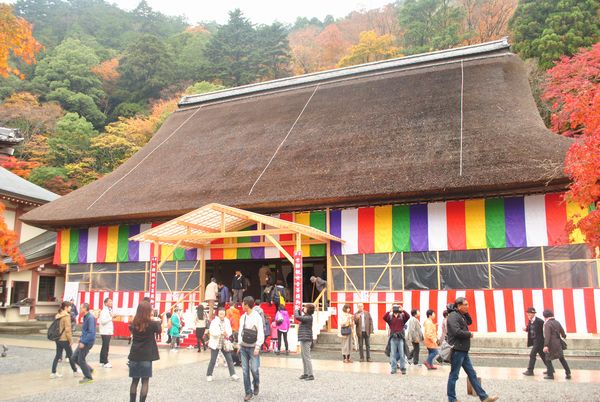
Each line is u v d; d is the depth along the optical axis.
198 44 72.38
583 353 14.22
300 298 16.05
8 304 25.73
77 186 44.38
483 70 23.16
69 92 55.78
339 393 9.27
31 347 17.36
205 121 27.97
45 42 71.94
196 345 17.62
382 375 11.28
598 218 8.00
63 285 29.00
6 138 23.17
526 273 16.70
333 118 23.20
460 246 17.56
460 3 57.84
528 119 18.52
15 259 11.84
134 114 57.84
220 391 9.61
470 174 16.28
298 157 20.80
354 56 54.06
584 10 33.09
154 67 63.16
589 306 15.70
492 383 9.98
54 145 45.69
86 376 10.48
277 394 9.24
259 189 19.36
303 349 10.85
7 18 9.54
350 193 17.56
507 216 17.17
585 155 8.08
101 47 72.69
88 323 10.61
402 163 18.12
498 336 15.87
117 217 21.38
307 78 28.66
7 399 8.91
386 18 68.88
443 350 8.11
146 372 7.58
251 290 25.73
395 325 11.66
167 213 20.34
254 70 62.91
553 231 16.47
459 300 8.30
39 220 22.50
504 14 47.28
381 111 22.33
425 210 18.30
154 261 18.69
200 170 22.41
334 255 19.23
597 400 8.34
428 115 20.69
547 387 9.53
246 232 17.08
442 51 25.83
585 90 9.44
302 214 19.98
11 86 56.03
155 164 24.47
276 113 25.86
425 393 9.19
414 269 18.16
